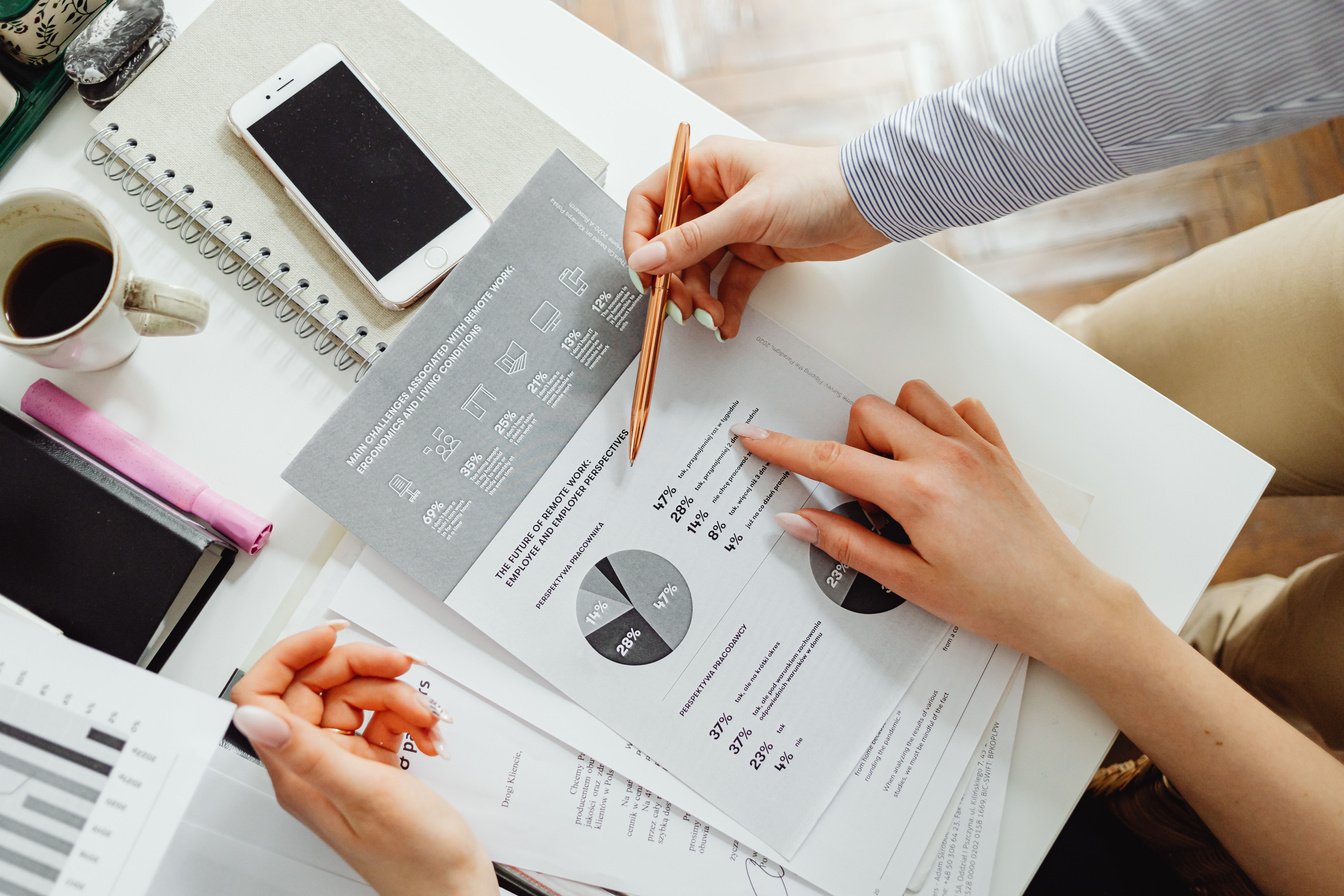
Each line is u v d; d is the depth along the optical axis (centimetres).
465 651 55
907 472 54
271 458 58
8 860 43
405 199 58
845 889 55
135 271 52
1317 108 51
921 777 56
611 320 58
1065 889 94
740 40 129
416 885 47
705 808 55
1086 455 61
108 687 44
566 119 64
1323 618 88
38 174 59
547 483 56
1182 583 60
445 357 56
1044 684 58
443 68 61
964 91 55
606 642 55
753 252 60
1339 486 87
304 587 56
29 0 55
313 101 57
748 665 56
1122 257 124
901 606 57
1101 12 52
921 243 63
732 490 57
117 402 57
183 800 44
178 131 58
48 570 51
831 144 126
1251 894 80
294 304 58
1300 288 78
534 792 54
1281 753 55
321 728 51
